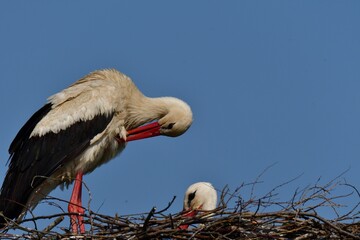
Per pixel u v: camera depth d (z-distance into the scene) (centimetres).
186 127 1480
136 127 1489
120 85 1464
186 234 1120
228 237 1131
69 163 1415
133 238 1115
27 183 1391
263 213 1142
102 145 1437
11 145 1455
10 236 1133
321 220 1112
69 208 1384
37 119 1448
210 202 1428
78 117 1422
